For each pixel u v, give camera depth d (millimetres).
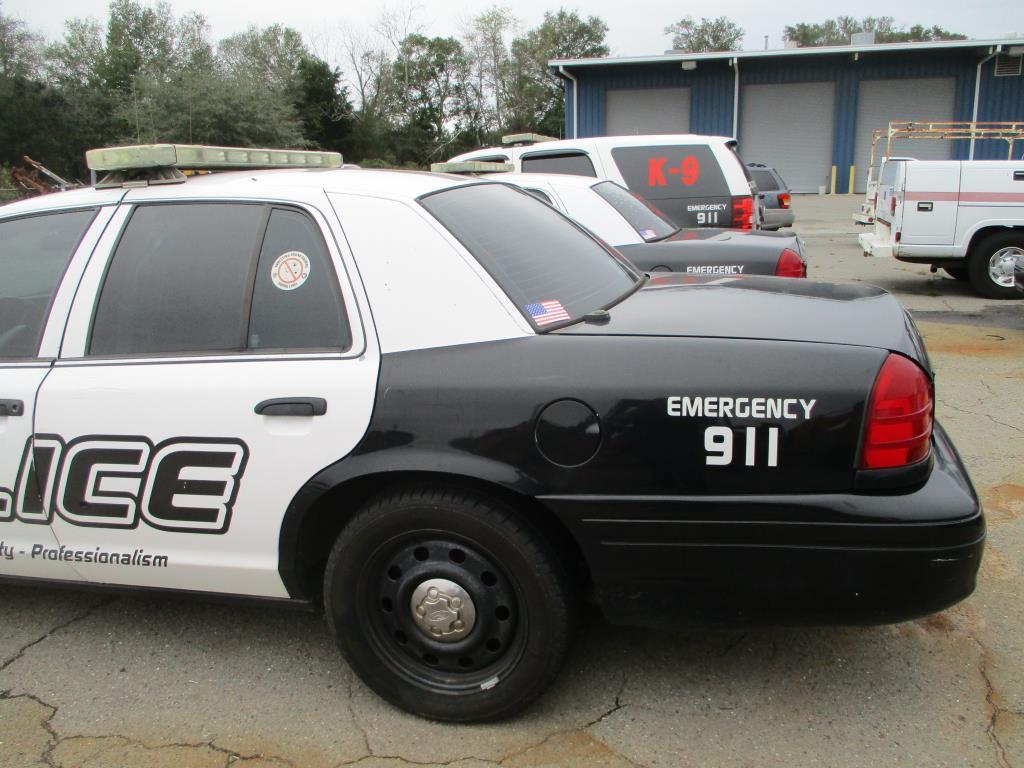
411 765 2510
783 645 3068
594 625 3230
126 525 2814
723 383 2352
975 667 2902
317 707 2801
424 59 61000
